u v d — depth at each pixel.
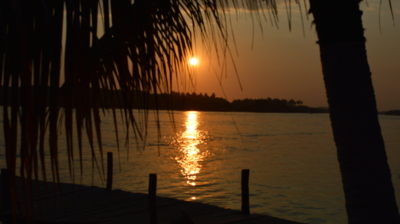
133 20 1.33
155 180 8.53
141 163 30.08
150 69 1.35
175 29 1.44
